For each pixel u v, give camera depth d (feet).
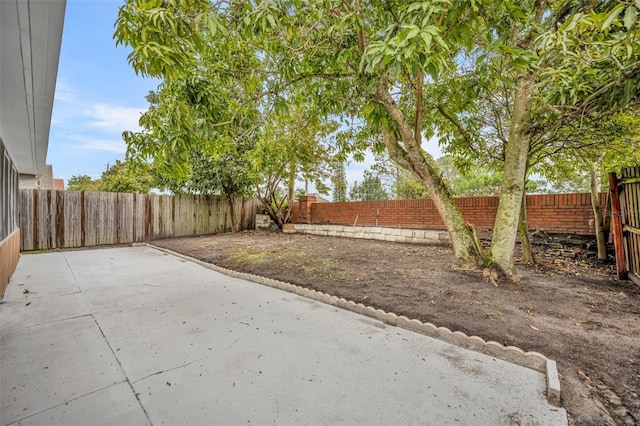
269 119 18.62
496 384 6.13
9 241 14.37
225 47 11.58
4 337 8.21
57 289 13.09
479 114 17.17
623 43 6.81
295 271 16.11
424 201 24.82
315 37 11.99
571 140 14.60
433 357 7.26
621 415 5.20
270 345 7.84
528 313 9.44
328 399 5.60
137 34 7.90
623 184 12.62
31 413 5.12
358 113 15.72
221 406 5.38
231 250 23.34
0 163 13.24
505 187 12.94
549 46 7.72
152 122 10.74
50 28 5.78
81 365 6.77
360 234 28.14
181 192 34.60
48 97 9.19
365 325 9.26
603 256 15.01
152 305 11.02
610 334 7.98
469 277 13.08
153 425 4.90
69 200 25.71
